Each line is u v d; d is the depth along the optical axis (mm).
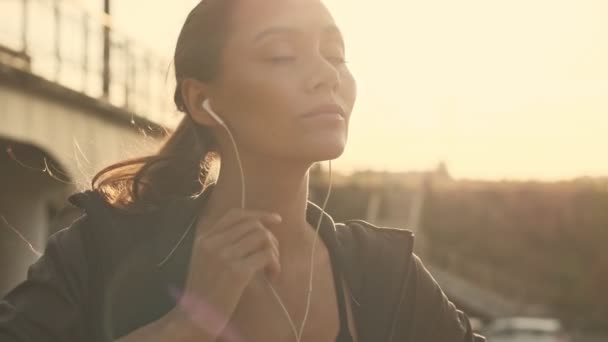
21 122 11086
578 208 59531
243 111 1559
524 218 61031
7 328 1572
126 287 1635
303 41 1536
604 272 57000
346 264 1695
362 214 43406
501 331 25156
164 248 1663
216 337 1465
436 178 48062
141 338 1438
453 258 53344
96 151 12609
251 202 1646
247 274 1441
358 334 1679
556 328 25234
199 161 1921
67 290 1632
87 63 12086
